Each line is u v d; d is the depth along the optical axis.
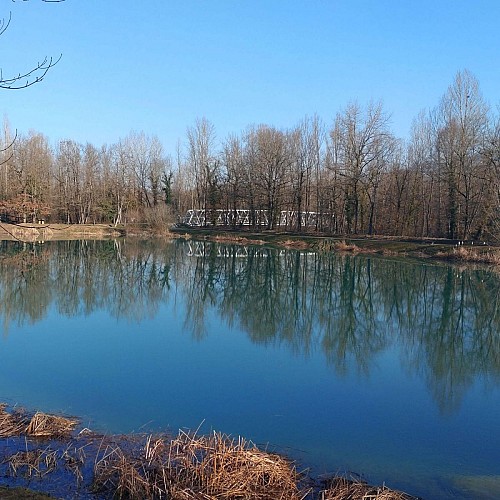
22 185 30.09
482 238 42.81
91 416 9.80
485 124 43.88
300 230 56.75
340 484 7.32
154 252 42.66
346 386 12.55
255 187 59.84
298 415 10.54
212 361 14.08
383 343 17.31
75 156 62.50
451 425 10.34
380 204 54.34
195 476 7.04
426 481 7.91
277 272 33.09
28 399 10.59
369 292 26.81
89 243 48.25
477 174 43.50
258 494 6.83
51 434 8.59
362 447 9.12
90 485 7.02
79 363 13.37
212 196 64.88
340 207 54.50
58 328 17.12
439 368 14.49
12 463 7.48
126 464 7.24
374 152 49.78
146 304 22.17
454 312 22.59
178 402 10.91
